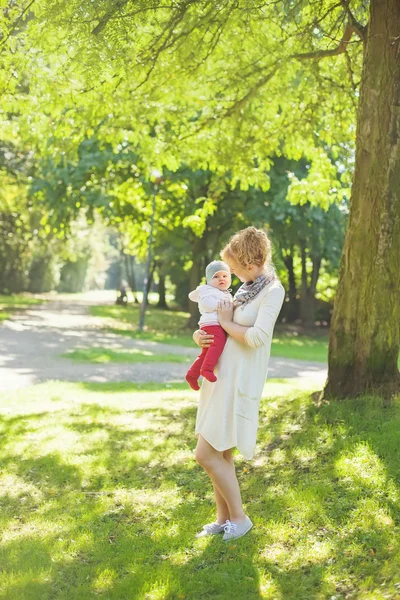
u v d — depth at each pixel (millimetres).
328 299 43438
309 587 3820
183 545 4500
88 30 6723
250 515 4879
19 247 50375
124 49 7004
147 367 16406
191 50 8875
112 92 9969
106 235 75875
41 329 27422
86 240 65125
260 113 11578
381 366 6977
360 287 7016
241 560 4180
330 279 42844
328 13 8188
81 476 6250
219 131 11602
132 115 11094
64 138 11930
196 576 4031
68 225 27953
